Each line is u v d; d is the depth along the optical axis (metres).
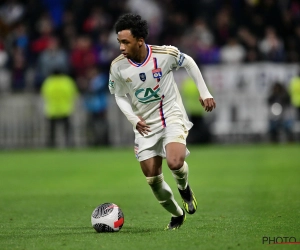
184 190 25.05
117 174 49.53
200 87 24.66
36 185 43.75
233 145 73.12
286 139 73.94
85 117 74.81
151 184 24.48
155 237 22.83
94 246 21.28
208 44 79.75
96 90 74.12
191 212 25.38
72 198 36.97
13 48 83.81
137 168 53.47
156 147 24.50
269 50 78.25
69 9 86.75
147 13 84.69
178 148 23.86
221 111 74.19
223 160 57.78
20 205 34.28
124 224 26.91
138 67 24.19
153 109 24.47
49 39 83.06
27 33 85.44
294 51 79.12
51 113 73.44
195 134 73.69
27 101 74.44
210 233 23.53
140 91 24.38
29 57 83.00
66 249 20.97
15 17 88.19
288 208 30.48
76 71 79.56
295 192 36.94
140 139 24.58
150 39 81.62
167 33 82.00
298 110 73.69
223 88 74.12
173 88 24.77
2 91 74.94
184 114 24.98
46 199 36.69
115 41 81.06
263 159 57.53
